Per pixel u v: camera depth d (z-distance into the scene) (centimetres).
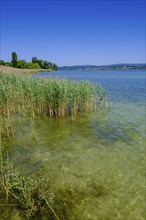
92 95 1553
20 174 691
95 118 1431
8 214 518
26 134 1088
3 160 788
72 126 1248
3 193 594
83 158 827
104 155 855
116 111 1634
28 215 512
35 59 11950
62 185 645
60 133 1120
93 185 649
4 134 1070
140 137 1062
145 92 2672
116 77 5834
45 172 714
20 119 1366
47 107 1485
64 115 1456
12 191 589
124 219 516
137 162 797
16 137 1038
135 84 3719
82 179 680
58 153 869
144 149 916
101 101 1988
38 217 512
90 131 1160
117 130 1177
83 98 1504
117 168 752
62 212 532
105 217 520
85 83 1573
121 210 545
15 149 895
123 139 1036
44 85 1447
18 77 1848
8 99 1252
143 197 595
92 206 557
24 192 552
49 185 640
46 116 1462
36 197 569
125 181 671
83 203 568
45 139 1025
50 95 1385
